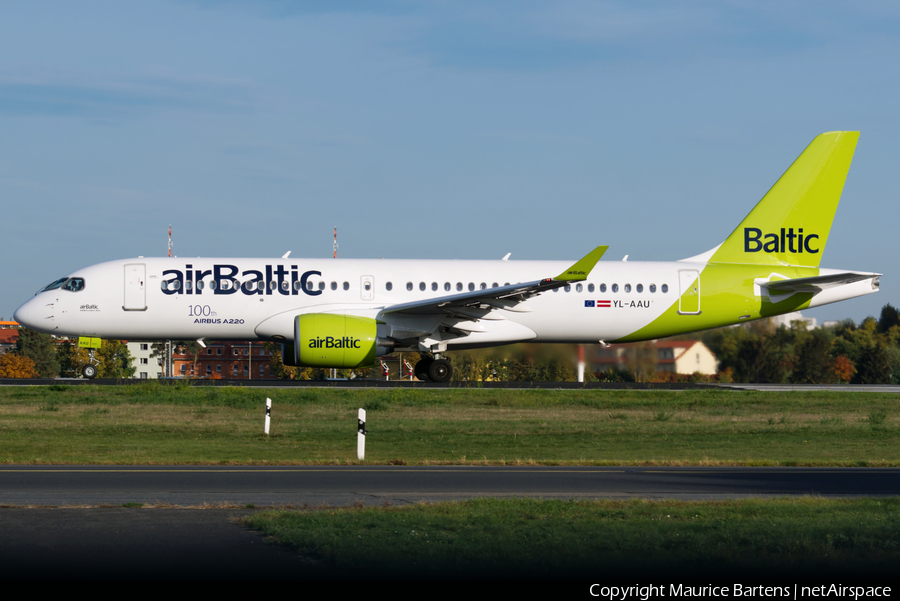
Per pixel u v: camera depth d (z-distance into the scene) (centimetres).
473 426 11069
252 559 3891
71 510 4966
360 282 15512
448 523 4559
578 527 4522
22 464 7312
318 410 12306
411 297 15600
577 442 9856
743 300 16475
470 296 14612
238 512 4966
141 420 11044
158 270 15238
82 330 15200
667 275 16375
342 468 7288
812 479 6962
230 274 15300
